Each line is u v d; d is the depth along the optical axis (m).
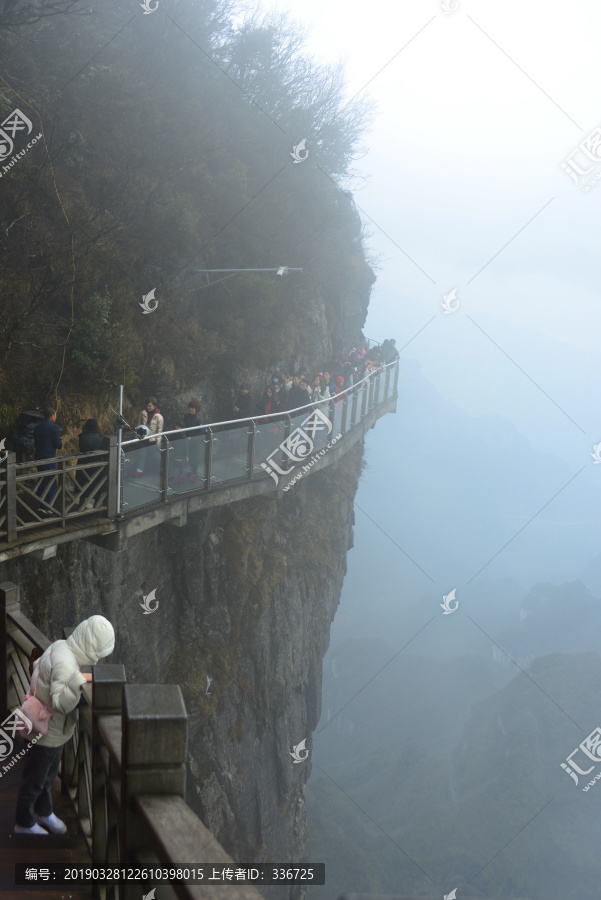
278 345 22.17
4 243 13.12
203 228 20.05
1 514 8.54
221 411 19.36
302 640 24.97
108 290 15.34
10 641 5.45
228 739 19.58
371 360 23.64
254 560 20.55
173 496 12.04
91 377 13.94
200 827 1.91
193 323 18.88
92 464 9.81
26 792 3.86
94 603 13.72
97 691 3.21
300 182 24.33
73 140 15.77
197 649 18.83
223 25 22.34
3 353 11.95
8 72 14.81
